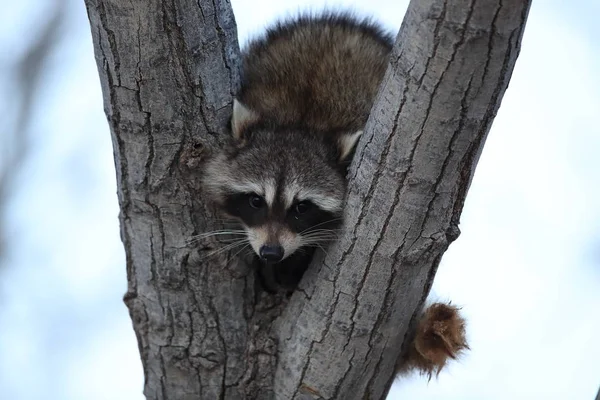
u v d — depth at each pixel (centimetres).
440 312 1015
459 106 814
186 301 1031
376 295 943
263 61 1289
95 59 916
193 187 981
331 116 1218
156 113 926
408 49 812
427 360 1055
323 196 1126
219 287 1031
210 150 991
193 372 1073
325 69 1266
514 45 781
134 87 908
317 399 1029
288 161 1146
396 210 887
